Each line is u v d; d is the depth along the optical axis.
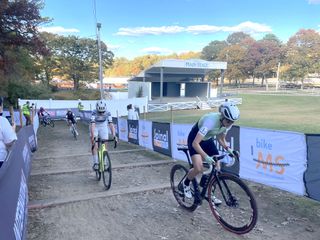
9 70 21.30
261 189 5.68
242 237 3.77
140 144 11.98
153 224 4.22
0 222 2.31
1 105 4.15
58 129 22.36
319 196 4.64
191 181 4.47
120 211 4.71
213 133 4.00
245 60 110.62
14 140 3.91
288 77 100.06
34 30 21.02
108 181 5.96
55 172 7.29
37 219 4.41
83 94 58.72
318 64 94.94
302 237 3.74
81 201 5.14
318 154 4.62
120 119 14.37
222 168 6.81
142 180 6.60
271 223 4.16
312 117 25.23
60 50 63.31
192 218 4.40
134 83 44.38
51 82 67.00
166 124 9.48
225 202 3.92
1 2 18.39
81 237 3.86
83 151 11.44
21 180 3.71
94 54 66.31
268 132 5.56
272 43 110.75
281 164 5.32
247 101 47.56
